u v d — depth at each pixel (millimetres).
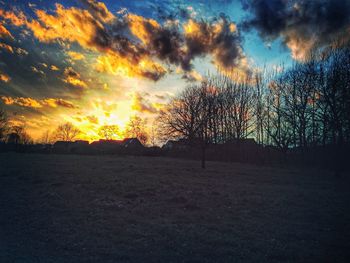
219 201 15680
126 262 7332
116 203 14156
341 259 7984
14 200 14523
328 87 37656
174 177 25172
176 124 45750
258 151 56625
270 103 56344
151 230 10125
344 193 19703
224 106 58406
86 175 23953
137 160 47219
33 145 70625
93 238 9117
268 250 8531
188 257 7816
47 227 10203
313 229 10930
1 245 8297
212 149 56938
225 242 9109
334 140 37625
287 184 24688
